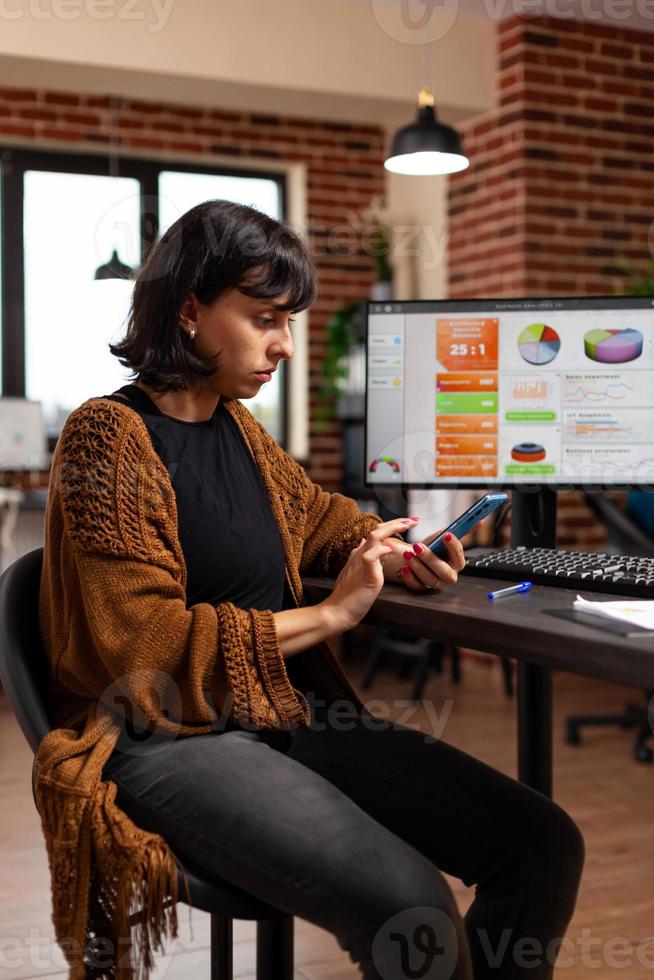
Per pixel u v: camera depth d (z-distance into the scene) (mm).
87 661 1210
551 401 1640
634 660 881
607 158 4832
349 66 4500
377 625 1264
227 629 1171
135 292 1334
